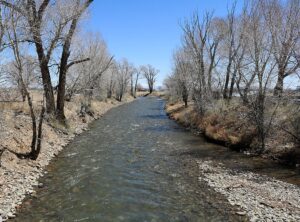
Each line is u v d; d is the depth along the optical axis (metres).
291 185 14.48
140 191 13.84
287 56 20.31
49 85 25.14
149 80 149.38
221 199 12.91
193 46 36.62
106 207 12.05
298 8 20.11
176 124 36.59
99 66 45.53
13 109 22.73
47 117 24.50
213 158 19.77
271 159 19.00
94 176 15.74
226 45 33.91
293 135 18.39
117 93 84.00
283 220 10.88
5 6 13.64
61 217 11.05
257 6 24.36
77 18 24.17
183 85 45.62
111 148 22.36
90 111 40.44
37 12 19.39
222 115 28.11
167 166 17.92
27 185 13.56
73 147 22.30
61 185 14.22
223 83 35.59
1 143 15.80
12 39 14.65
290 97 21.50
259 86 21.05
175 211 11.79
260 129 20.84
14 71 17.41
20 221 10.51
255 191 13.75
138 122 38.06
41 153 18.27
